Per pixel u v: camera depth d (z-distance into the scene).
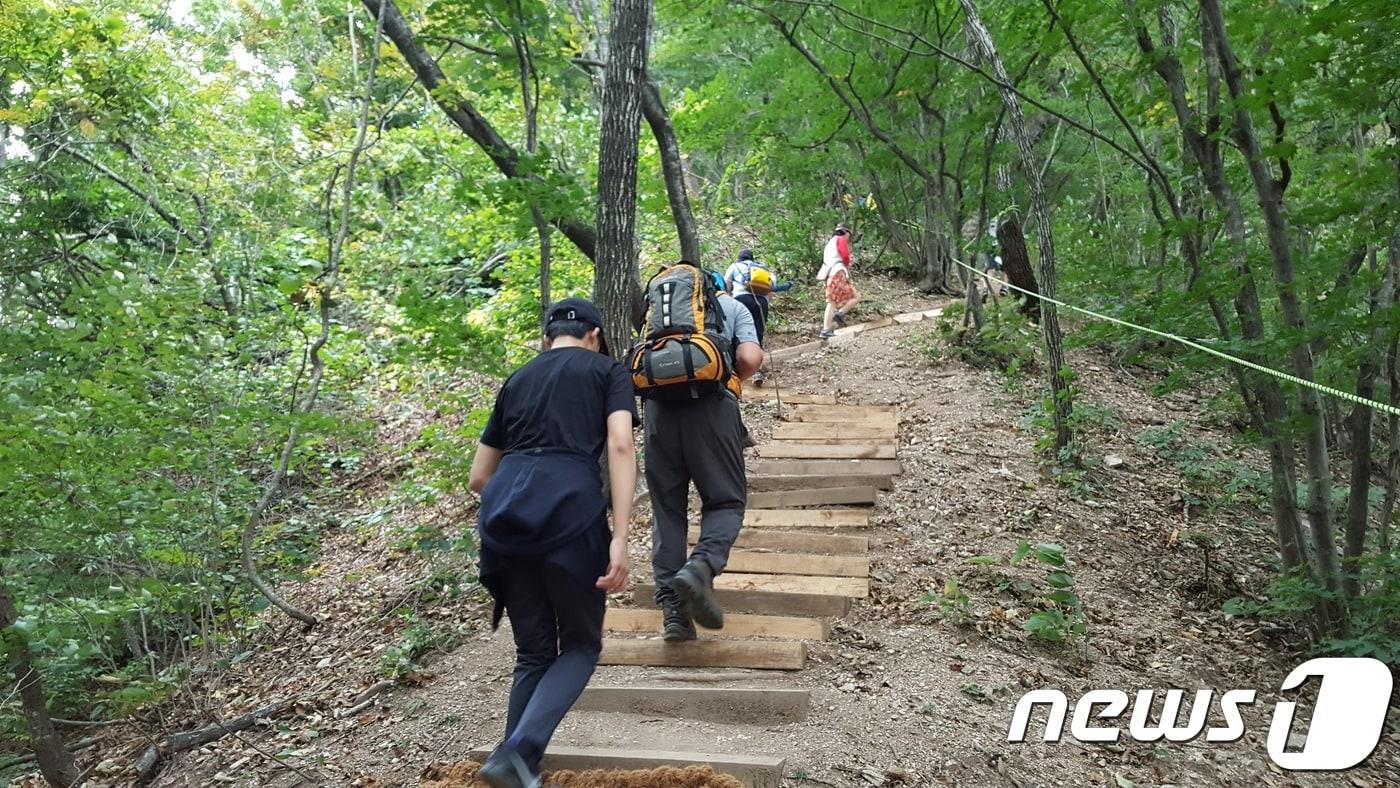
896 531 6.38
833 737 3.82
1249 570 6.70
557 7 10.53
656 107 8.38
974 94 11.98
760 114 12.59
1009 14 8.87
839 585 5.32
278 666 5.69
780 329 13.04
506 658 4.84
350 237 11.08
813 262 15.84
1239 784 4.01
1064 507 7.15
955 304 11.20
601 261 6.31
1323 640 5.44
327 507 9.27
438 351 7.09
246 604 6.54
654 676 4.29
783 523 6.46
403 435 10.66
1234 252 5.68
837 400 9.67
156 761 4.51
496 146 7.42
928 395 9.68
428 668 4.92
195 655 6.12
